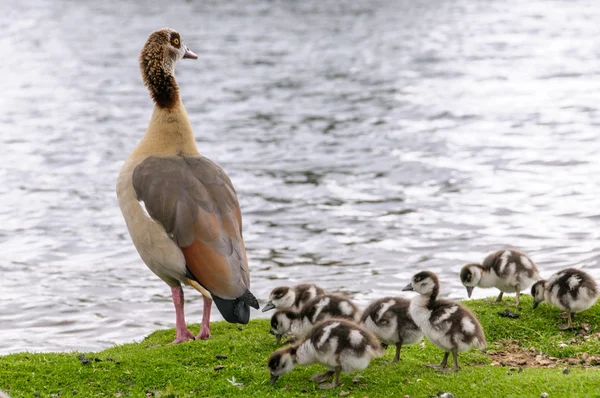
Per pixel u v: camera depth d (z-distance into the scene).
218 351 10.91
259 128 34.72
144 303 16.78
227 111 38.50
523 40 56.84
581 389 8.93
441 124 33.81
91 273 18.61
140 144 12.09
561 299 11.73
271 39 61.50
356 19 71.00
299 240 20.59
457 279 17.33
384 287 17.11
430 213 22.17
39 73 49.69
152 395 9.58
